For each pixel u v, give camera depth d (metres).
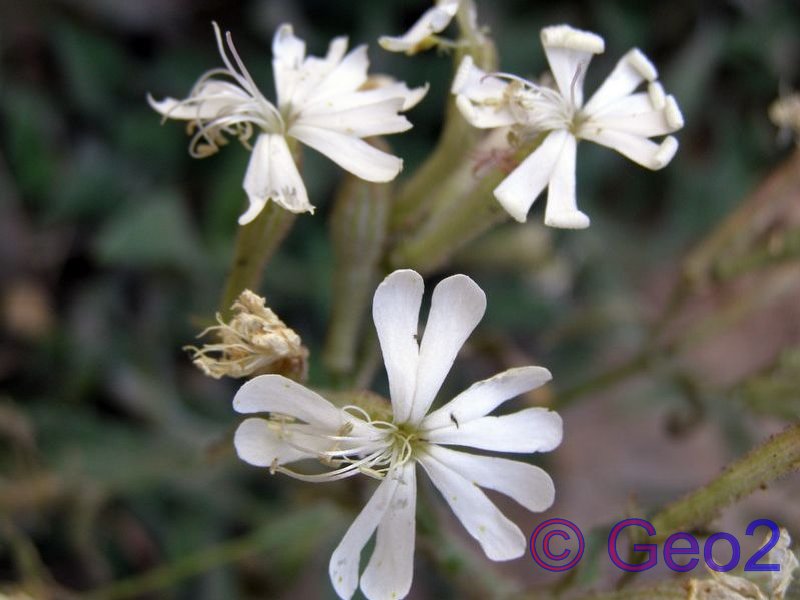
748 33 0.15
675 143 0.07
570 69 0.07
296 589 0.12
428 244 0.08
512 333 0.14
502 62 0.14
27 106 0.13
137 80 0.14
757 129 0.16
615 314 0.13
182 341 0.13
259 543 0.10
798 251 0.10
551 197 0.07
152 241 0.12
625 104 0.07
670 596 0.07
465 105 0.07
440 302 0.06
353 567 0.06
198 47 0.14
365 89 0.07
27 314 0.13
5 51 0.14
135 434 0.12
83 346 0.12
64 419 0.12
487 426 0.06
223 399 0.13
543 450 0.06
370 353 0.09
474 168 0.08
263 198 0.07
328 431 0.06
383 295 0.06
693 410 0.11
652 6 0.15
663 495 0.13
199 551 0.12
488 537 0.06
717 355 0.16
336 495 0.09
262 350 0.06
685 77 0.15
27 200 0.13
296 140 0.07
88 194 0.13
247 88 0.07
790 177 0.10
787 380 0.10
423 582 0.13
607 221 0.15
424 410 0.06
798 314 0.16
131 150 0.14
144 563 0.12
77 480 0.11
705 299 0.16
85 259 0.13
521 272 0.14
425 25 0.08
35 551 0.11
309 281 0.13
